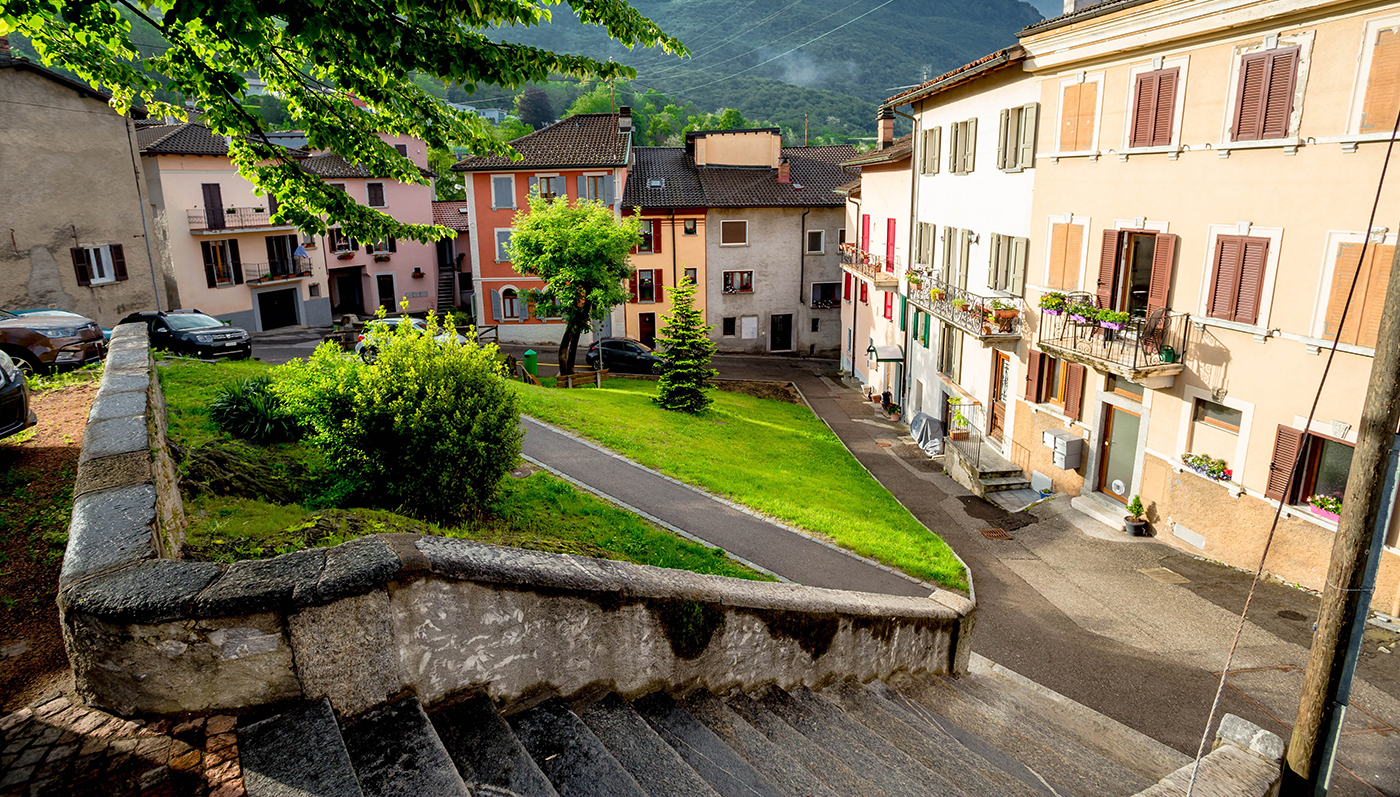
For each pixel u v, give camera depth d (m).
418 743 3.44
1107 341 16.52
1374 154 11.65
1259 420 13.81
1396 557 11.98
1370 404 5.97
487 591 4.03
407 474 9.30
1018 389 20.84
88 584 3.34
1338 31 11.96
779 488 17.73
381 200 44.78
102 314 26.00
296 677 3.45
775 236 43.53
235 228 37.31
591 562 4.84
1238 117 13.63
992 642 12.06
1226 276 14.16
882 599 7.55
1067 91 17.69
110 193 26.20
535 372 32.06
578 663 4.58
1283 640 11.85
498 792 3.48
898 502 19.78
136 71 7.24
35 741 3.21
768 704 5.88
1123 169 16.30
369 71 6.64
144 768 3.05
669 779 4.07
